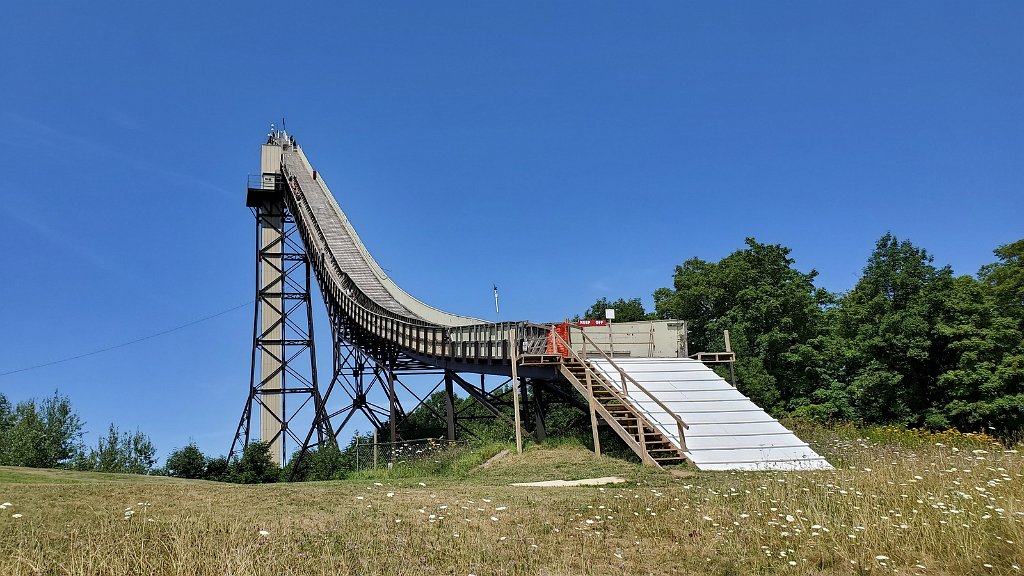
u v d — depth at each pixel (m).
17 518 10.54
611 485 16.06
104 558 8.74
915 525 10.06
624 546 10.00
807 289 45.84
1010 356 33.19
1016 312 39.59
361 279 46.44
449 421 33.16
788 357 39.28
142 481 16.73
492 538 10.35
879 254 37.91
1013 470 13.66
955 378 33.44
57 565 8.72
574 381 24.06
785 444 20.23
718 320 44.28
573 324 28.83
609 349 29.02
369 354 41.84
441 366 33.06
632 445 20.52
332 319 46.81
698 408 22.80
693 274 49.09
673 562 9.27
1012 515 9.97
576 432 27.34
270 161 65.25
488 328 28.67
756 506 11.78
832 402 37.03
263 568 8.72
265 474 39.03
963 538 9.43
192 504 12.27
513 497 13.42
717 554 9.55
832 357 38.94
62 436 48.31
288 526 10.75
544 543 10.11
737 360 39.12
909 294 36.69
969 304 34.28
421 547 9.84
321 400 44.84
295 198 53.00
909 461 15.66
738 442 20.41
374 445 28.94
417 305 44.12
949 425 34.28
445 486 15.29
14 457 45.41
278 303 53.84
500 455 23.94
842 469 15.69
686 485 15.15
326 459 36.84
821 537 9.79
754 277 44.53
